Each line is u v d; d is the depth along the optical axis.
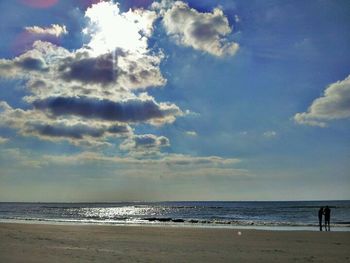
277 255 17.11
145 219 58.56
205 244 21.00
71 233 26.97
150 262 14.49
